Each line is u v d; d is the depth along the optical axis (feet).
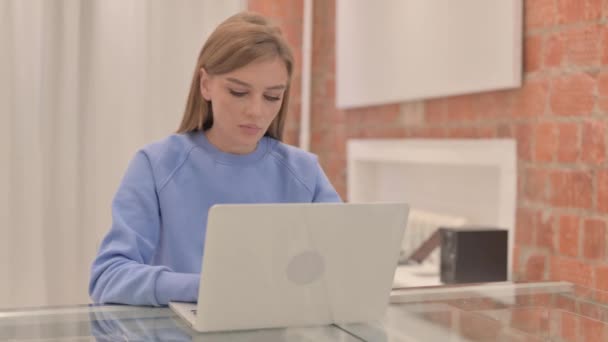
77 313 3.32
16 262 9.36
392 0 9.81
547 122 7.08
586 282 6.55
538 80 7.21
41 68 9.50
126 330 3.03
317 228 3.18
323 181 5.33
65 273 9.77
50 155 9.67
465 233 7.47
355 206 3.24
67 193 9.71
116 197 4.51
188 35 10.42
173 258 4.60
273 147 5.16
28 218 9.37
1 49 9.17
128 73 10.00
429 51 8.93
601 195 6.37
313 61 12.46
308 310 3.29
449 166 9.48
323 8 12.32
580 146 6.62
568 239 6.80
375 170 11.28
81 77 9.86
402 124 9.89
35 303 9.43
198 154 4.86
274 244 3.11
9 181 9.24
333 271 3.27
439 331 3.14
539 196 7.22
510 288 4.14
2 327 2.97
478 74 7.95
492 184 8.61
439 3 8.68
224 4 10.55
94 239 9.91
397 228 3.38
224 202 4.83
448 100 8.81
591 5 6.45
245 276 3.10
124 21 9.95
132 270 3.79
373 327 3.27
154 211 4.56
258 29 4.29
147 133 10.27
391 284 3.43
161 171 4.68
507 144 7.66
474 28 8.01
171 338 2.95
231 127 4.46
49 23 9.53
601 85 6.35
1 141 9.17
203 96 4.74
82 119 9.88
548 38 7.04
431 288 4.09
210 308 3.08
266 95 4.39
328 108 12.18
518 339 2.99
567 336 3.06
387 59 9.98
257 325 3.21
